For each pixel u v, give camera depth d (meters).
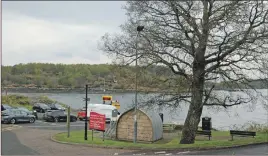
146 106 25.67
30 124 44.72
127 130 31.56
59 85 108.12
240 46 21.95
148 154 19.70
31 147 22.94
